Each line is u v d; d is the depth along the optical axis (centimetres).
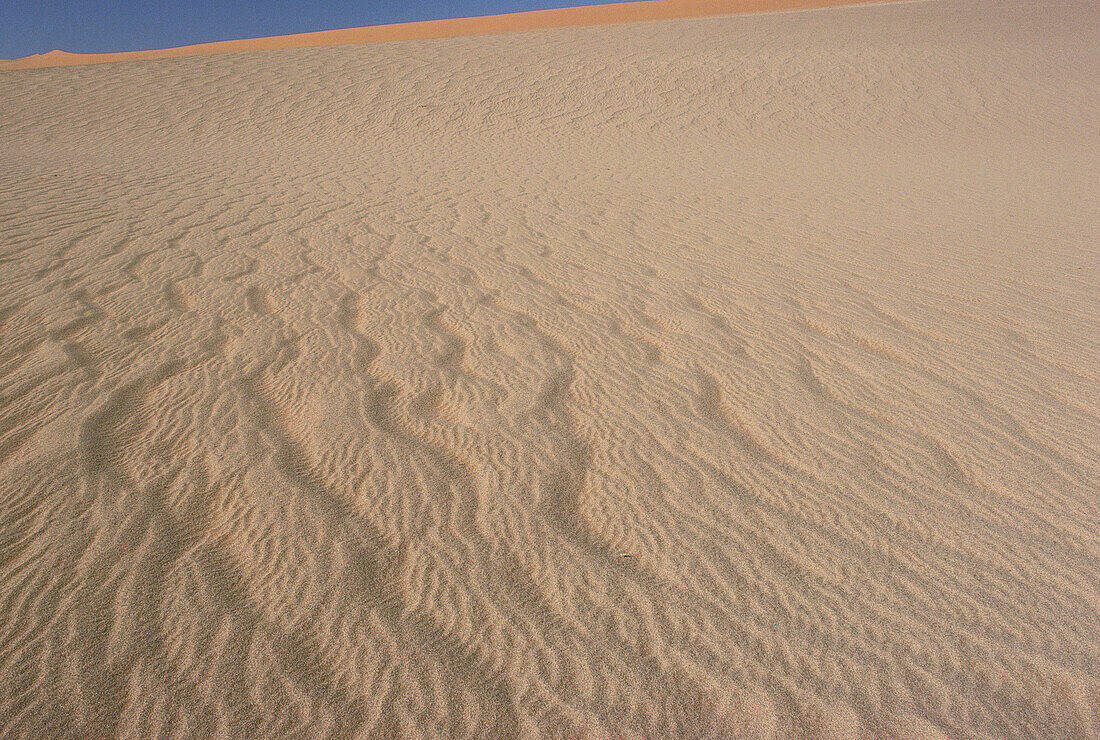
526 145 1470
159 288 470
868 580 216
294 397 325
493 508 247
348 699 176
